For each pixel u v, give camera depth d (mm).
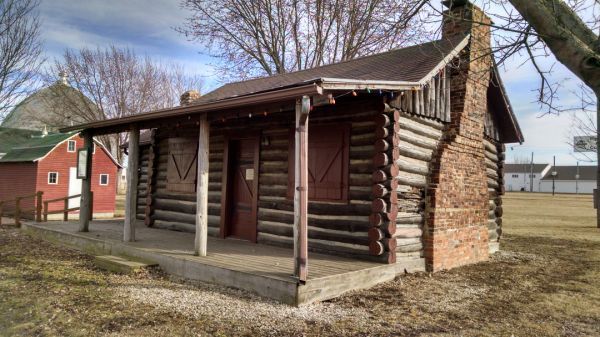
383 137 7359
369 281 6898
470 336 5051
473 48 9195
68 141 22516
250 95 6406
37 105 32656
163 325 5012
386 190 7352
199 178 7715
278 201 9062
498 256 11344
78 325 5027
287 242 8789
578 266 10219
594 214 29031
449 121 9281
